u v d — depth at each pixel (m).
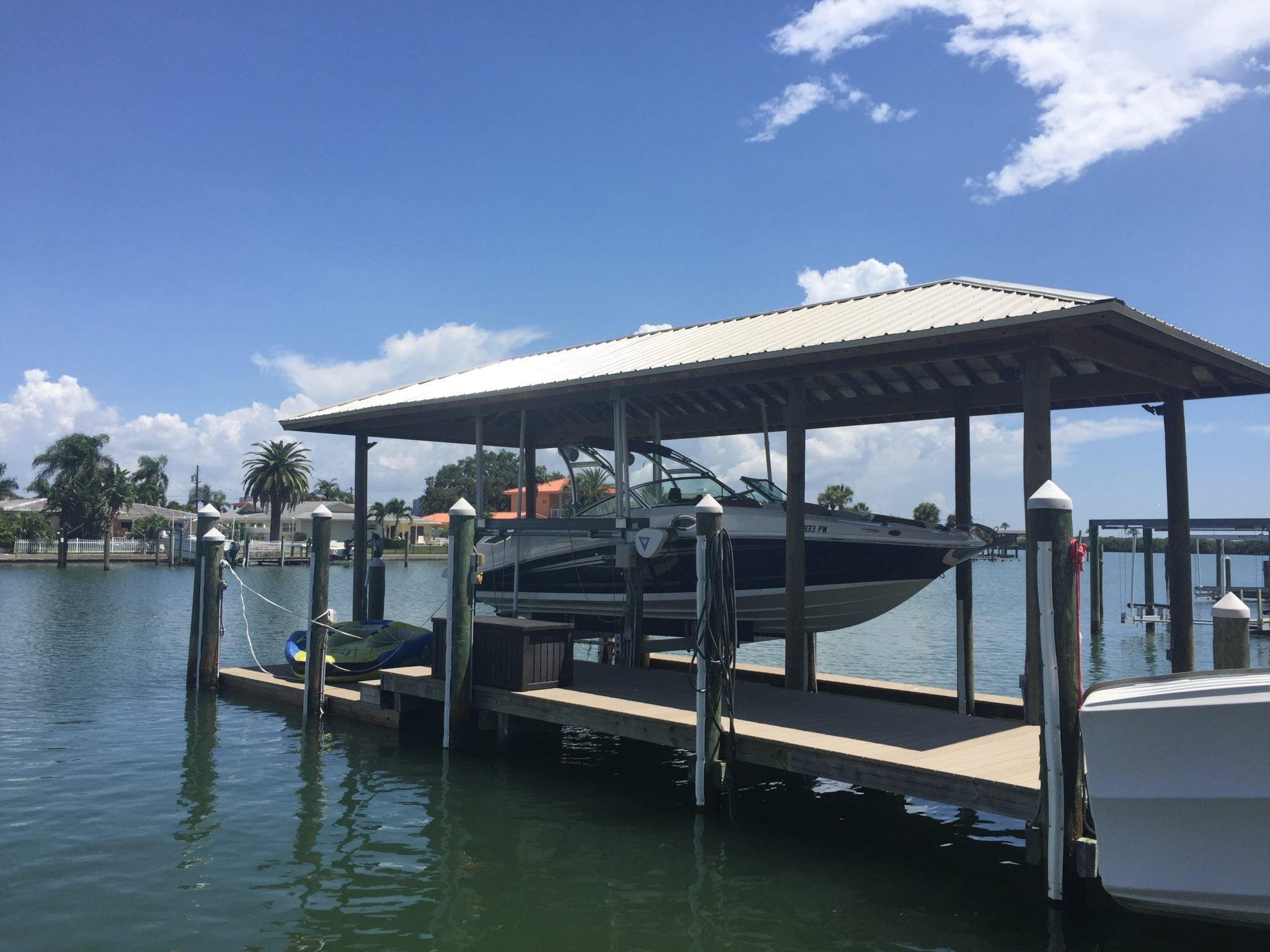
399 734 9.65
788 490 9.00
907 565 9.80
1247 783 4.32
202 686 11.90
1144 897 4.62
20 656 15.89
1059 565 5.09
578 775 8.27
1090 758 4.69
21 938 4.91
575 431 14.10
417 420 12.70
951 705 10.23
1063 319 6.33
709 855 6.24
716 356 8.37
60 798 7.45
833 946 4.83
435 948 4.81
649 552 9.36
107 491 63.53
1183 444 8.62
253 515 87.75
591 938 4.94
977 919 5.17
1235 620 6.46
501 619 9.31
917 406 10.76
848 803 7.51
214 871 5.88
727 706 7.25
